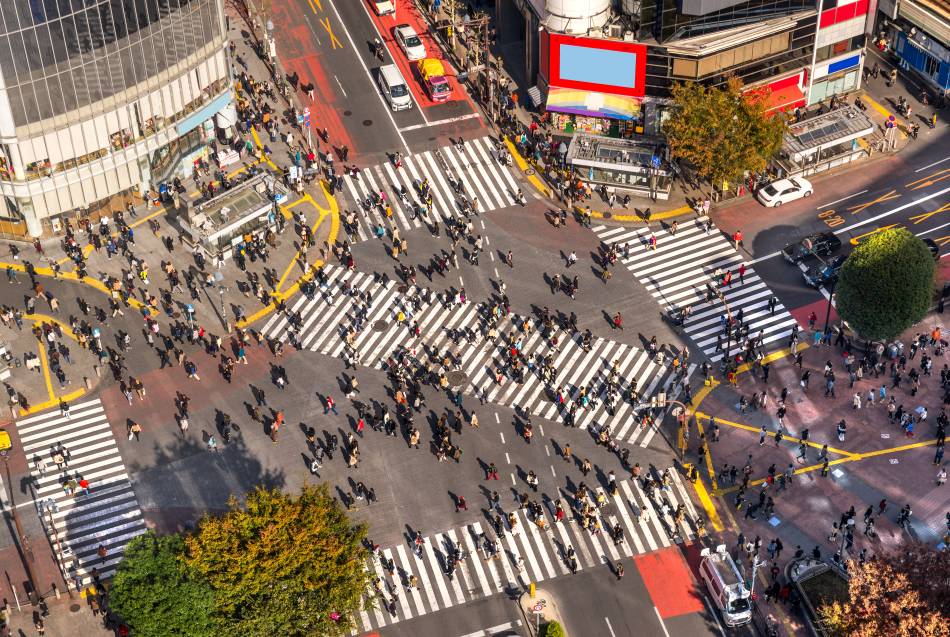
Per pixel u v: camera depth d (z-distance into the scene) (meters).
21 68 121.62
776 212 133.88
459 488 112.38
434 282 129.50
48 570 108.75
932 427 114.75
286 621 96.94
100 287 129.88
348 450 115.81
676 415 116.12
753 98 129.38
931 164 137.25
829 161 136.88
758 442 114.44
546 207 136.38
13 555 109.81
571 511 110.25
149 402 120.25
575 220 134.88
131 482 114.50
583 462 113.25
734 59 135.12
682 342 122.69
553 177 139.00
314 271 131.00
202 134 140.50
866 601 91.50
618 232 133.25
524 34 155.25
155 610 95.12
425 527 109.81
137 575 95.62
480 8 158.62
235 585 95.25
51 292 129.38
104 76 126.75
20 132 125.25
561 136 143.75
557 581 105.81
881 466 112.25
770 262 129.12
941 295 123.62
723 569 102.31
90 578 107.88
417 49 152.00
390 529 109.81
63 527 111.62
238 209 131.62
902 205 133.25
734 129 128.00
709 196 135.50
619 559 106.88
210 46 135.25
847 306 115.31
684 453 113.75
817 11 135.25
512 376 120.56
